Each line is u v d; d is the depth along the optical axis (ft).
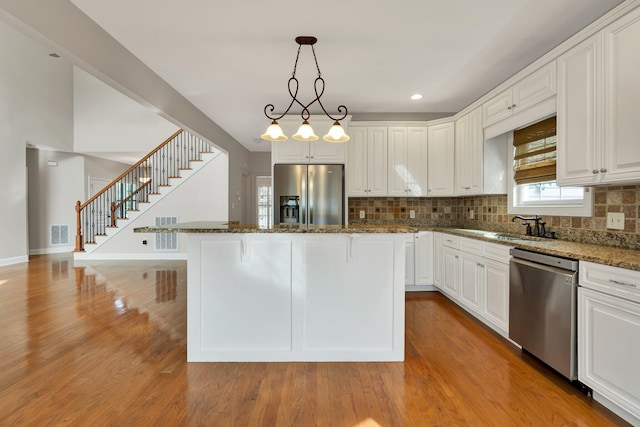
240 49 9.87
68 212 26.73
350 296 8.56
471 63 10.80
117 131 25.66
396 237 8.55
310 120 15.37
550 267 7.67
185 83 12.55
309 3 7.67
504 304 9.56
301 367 8.21
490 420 6.12
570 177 8.00
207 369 8.07
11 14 6.47
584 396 6.88
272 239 8.51
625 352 5.84
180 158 24.76
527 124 10.02
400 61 10.64
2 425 5.92
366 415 6.28
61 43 7.68
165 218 23.52
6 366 8.11
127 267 20.65
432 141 15.44
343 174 15.25
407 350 9.16
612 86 6.83
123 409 6.43
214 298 8.50
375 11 7.97
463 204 16.02
